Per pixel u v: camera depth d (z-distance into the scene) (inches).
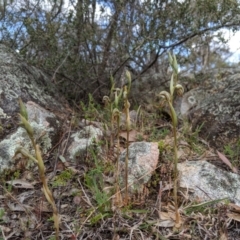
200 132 91.4
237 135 84.4
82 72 109.4
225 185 57.3
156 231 47.6
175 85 45.6
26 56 108.7
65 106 96.5
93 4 106.4
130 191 55.6
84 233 47.4
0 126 64.8
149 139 77.3
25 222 50.4
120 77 113.9
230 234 48.8
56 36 104.5
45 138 70.9
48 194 38.1
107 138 74.9
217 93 105.6
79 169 64.8
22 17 107.7
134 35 104.1
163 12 100.2
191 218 50.4
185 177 58.2
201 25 99.3
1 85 82.0
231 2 96.0
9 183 58.9
